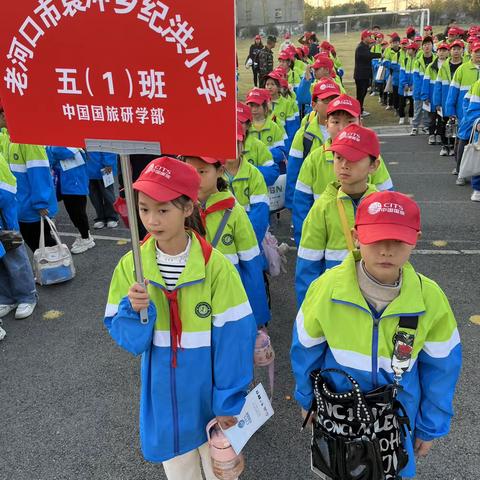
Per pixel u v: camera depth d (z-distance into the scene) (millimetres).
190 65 1600
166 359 2082
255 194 3824
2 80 1815
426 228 6562
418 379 1980
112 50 1660
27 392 3742
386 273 1819
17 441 3262
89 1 1633
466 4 28922
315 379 1988
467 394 3426
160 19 1583
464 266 5402
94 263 6039
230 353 2090
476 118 7352
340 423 1876
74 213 6215
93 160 6793
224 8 1516
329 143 3783
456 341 1910
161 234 1981
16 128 1864
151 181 1927
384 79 16188
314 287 2033
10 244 4461
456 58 9562
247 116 4938
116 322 1967
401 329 1840
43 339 4453
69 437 3275
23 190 5098
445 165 9578
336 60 15898
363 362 1890
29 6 1698
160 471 2973
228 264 2139
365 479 1839
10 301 4895
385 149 11203
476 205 7324
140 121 1710
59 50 1716
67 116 1791
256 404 2234
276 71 8664
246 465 2965
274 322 4527
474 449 2969
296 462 2971
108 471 2990
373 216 1827
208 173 3008
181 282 2021
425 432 2002
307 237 3193
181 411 2127
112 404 3572
